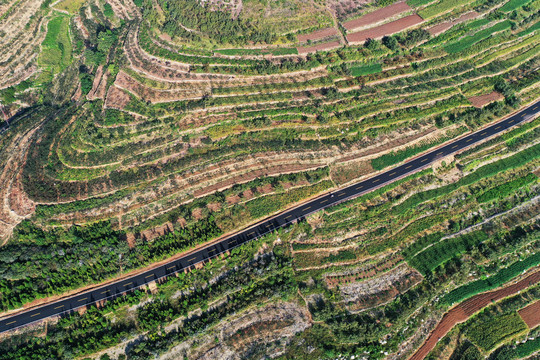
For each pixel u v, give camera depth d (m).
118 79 117.31
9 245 97.25
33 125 114.81
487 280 101.81
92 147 109.06
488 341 95.12
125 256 97.88
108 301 92.62
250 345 92.19
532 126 116.81
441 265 102.00
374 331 92.62
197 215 103.88
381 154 112.50
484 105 119.56
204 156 108.69
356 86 118.94
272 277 98.12
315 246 102.25
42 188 102.56
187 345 91.25
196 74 117.31
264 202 105.88
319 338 93.19
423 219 106.62
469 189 110.56
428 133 115.06
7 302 91.00
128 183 105.25
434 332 96.56
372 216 105.75
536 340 95.88
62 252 96.56
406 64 122.94
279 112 113.81
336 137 113.88
